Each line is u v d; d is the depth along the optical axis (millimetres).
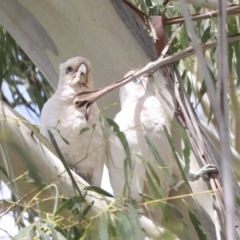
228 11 4898
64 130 4785
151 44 5457
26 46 5586
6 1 5508
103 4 5422
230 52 6867
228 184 2328
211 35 7062
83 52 5371
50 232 3734
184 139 4168
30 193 3980
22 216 3986
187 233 4012
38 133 4371
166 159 4785
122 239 3607
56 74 5484
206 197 4781
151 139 4754
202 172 4613
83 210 3971
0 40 7477
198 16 5082
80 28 5379
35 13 5453
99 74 5328
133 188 4680
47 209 4332
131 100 4973
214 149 4984
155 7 6473
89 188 4000
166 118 4934
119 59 5320
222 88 2443
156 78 5117
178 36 7020
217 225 4266
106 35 5363
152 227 4324
